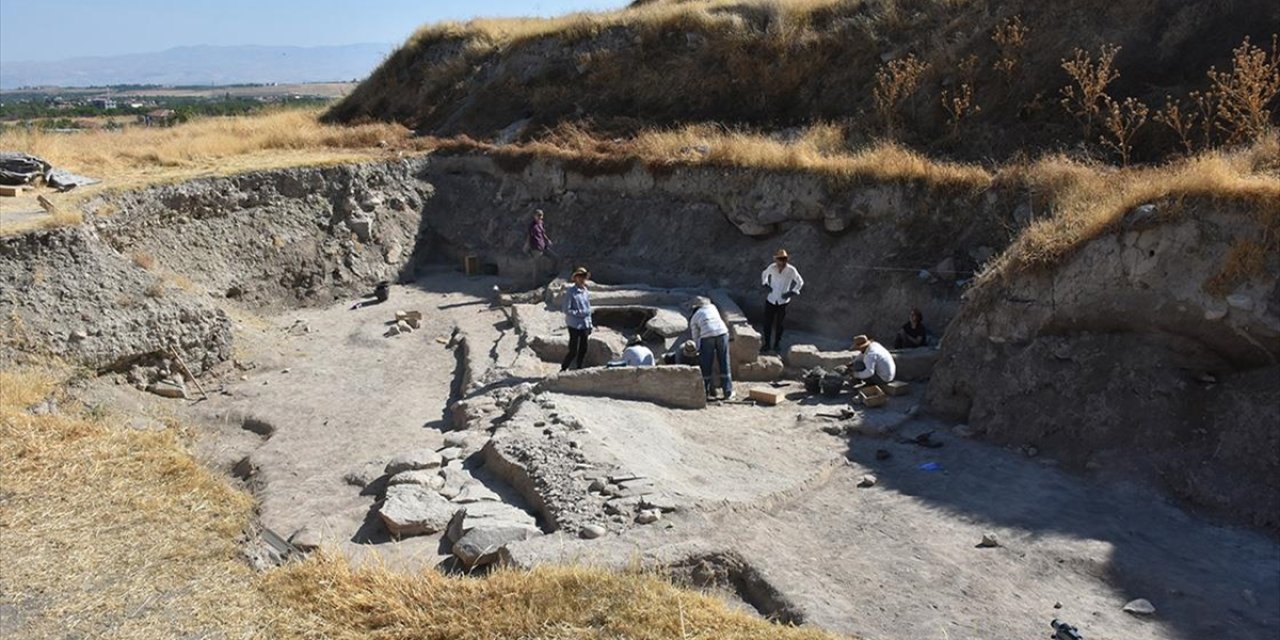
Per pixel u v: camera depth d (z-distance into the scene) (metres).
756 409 11.99
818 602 6.73
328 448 10.98
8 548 6.51
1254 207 9.77
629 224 19.05
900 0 21.69
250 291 16.92
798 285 14.03
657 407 11.62
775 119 21.50
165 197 16.56
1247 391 9.80
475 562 7.27
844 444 10.70
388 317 16.98
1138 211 10.52
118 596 6.03
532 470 8.79
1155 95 16.78
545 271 19.12
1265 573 7.85
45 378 11.37
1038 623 6.80
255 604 6.04
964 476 9.82
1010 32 18.98
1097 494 9.39
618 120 22.73
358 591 6.21
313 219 18.80
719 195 17.89
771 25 22.78
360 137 23.48
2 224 13.26
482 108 25.06
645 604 6.02
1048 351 11.01
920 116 19.23
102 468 7.98
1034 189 14.52
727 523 8.07
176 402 12.85
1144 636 6.73
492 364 13.57
